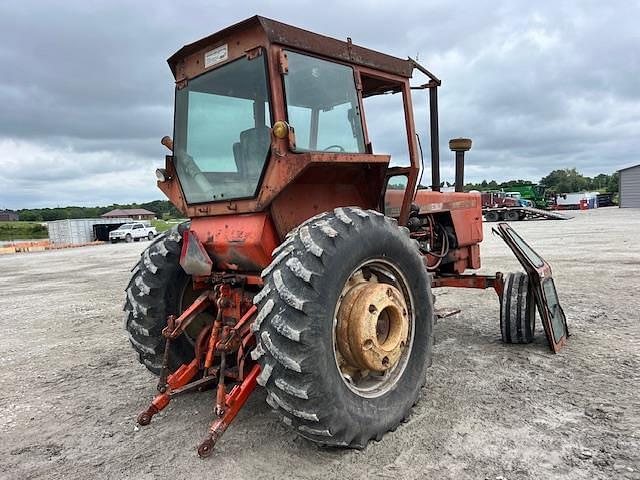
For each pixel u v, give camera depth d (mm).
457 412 3455
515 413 3398
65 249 33594
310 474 2779
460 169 5941
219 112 3504
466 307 6801
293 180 3033
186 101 3799
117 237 40844
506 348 4855
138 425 3566
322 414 2725
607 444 2932
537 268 4656
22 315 8469
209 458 3014
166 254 3926
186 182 3854
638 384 3801
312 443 3129
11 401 4254
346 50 3557
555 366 4281
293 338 2656
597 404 3477
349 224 2990
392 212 4684
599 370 4133
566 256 11398
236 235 3408
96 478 2895
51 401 4207
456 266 5824
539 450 2900
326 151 3434
